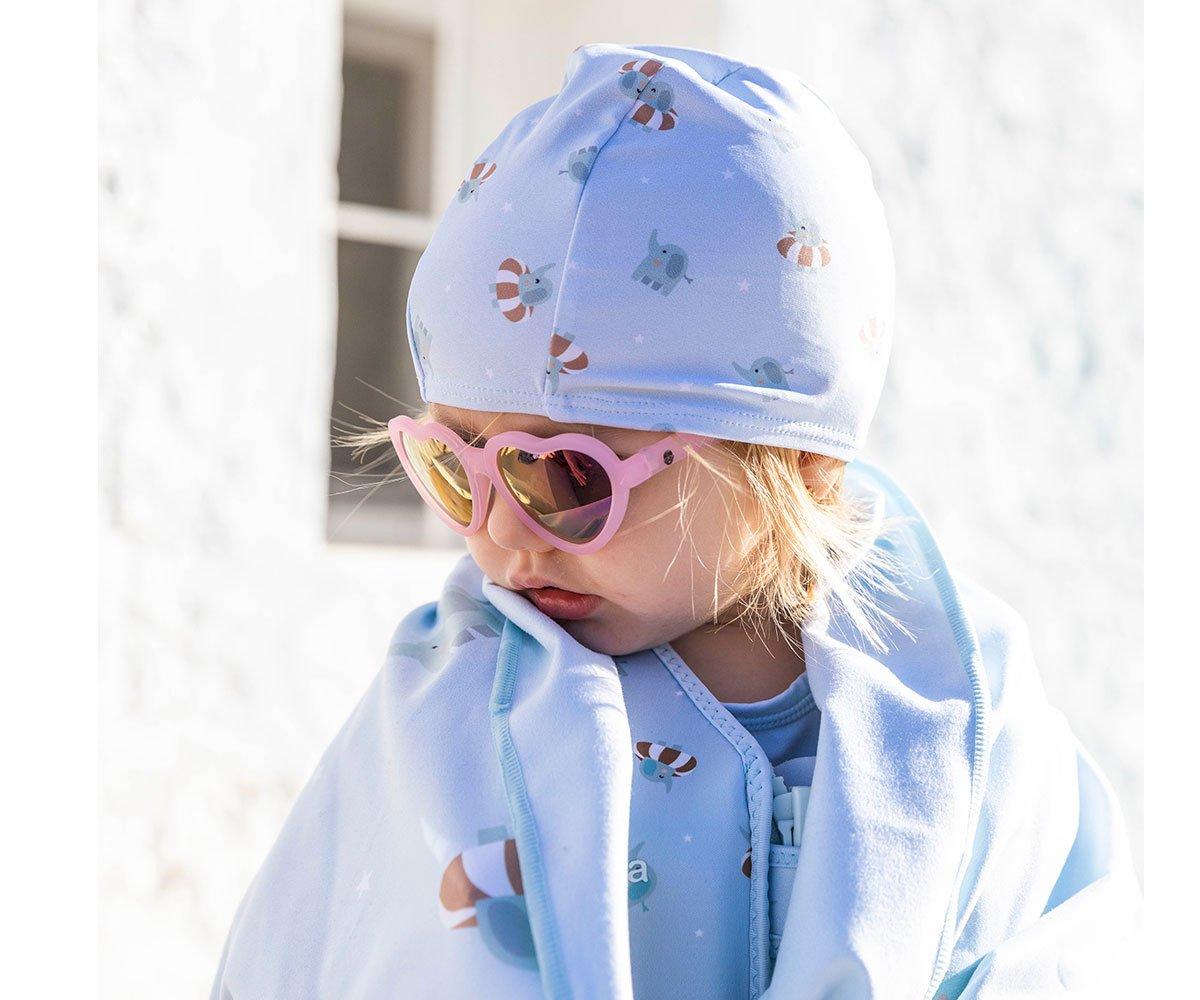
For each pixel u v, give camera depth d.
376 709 1.10
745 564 1.05
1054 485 3.03
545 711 0.95
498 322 1.01
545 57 2.92
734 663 1.09
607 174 1.01
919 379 2.90
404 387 2.82
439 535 2.75
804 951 0.87
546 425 1.02
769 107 1.08
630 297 0.99
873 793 0.93
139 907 2.10
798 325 1.03
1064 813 1.08
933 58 2.90
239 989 1.03
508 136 1.10
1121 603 3.06
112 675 2.14
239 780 2.22
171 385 2.24
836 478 1.13
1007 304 3.00
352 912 0.98
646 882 0.95
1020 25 3.03
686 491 1.01
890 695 1.01
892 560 1.18
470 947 0.85
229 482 2.29
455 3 2.90
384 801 1.02
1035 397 3.01
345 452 2.68
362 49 2.82
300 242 2.38
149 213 2.23
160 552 2.21
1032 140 3.03
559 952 0.83
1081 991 0.99
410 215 2.86
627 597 1.03
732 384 1.00
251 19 2.34
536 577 1.04
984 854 0.98
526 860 0.87
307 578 2.35
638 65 1.06
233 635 2.27
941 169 2.91
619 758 0.90
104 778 2.10
